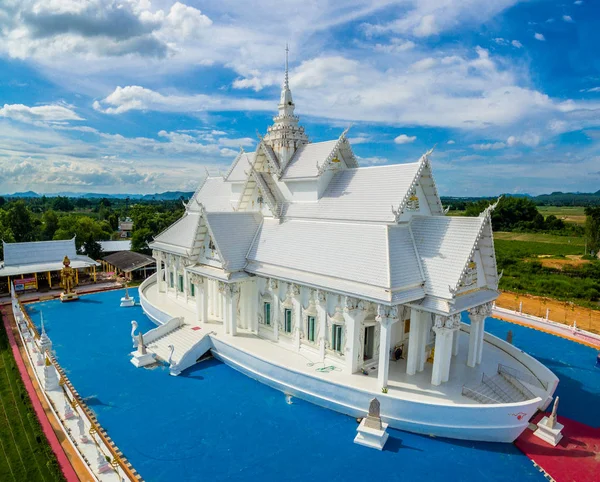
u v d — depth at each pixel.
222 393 30.33
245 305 38.22
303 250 33.03
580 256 89.75
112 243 84.06
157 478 21.62
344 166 37.78
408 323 32.66
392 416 25.83
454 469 22.70
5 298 55.62
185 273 45.56
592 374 35.81
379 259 27.84
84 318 48.22
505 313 52.12
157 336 39.41
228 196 49.31
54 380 30.56
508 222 146.25
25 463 22.27
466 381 29.08
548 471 22.69
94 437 23.73
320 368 30.20
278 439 25.02
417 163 30.58
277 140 39.91
